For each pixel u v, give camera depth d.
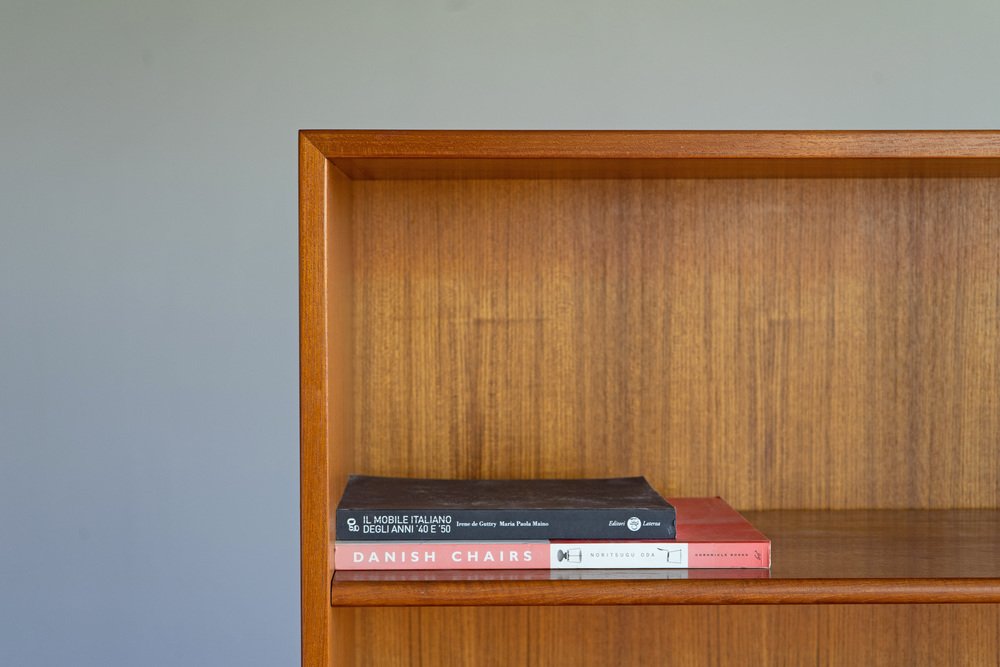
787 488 1.20
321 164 0.87
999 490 1.20
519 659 1.22
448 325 1.18
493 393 1.19
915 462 1.20
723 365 1.19
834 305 1.19
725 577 0.91
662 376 1.19
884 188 1.18
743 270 1.18
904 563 0.95
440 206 1.18
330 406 0.90
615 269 1.18
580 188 1.18
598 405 1.19
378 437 1.19
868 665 1.22
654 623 1.22
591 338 1.19
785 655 1.22
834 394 1.19
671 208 1.18
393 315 1.18
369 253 1.18
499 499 1.00
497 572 0.94
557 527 0.95
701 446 1.20
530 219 1.18
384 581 0.90
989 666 1.22
